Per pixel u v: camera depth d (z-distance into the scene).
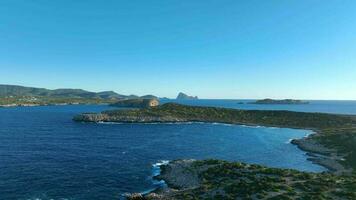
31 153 86.75
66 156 83.50
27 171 66.81
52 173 65.69
